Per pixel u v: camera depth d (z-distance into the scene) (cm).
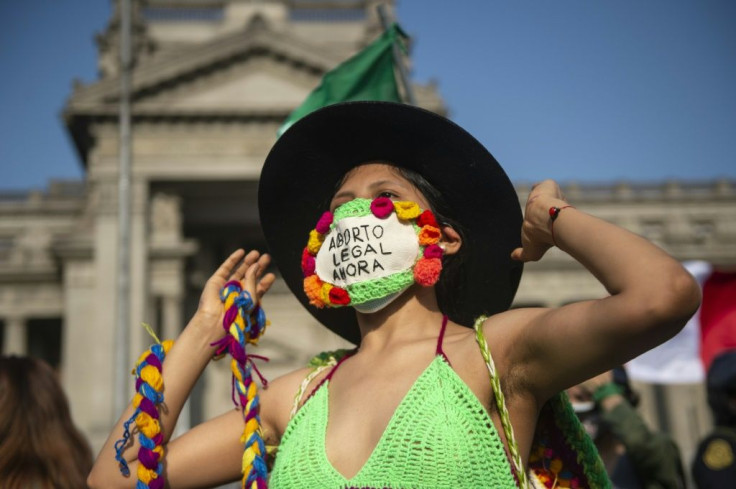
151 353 278
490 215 285
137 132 3916
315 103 593
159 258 3822
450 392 230
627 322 201
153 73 3894
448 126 273
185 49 4388
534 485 241
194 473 271
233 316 280
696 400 4044
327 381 261
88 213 3962
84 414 3566
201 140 3944
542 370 225
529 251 243
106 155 3862
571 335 213
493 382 229
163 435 270
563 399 244
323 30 4781
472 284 294
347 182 284
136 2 4506
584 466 241
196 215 4247
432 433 222
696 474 484
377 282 258
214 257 4403
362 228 263
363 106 277
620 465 607
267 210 314
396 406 231
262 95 3978
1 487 386
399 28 601
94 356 3641
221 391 3738
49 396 411
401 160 288
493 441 225
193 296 4112
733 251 4584
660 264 201
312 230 309
